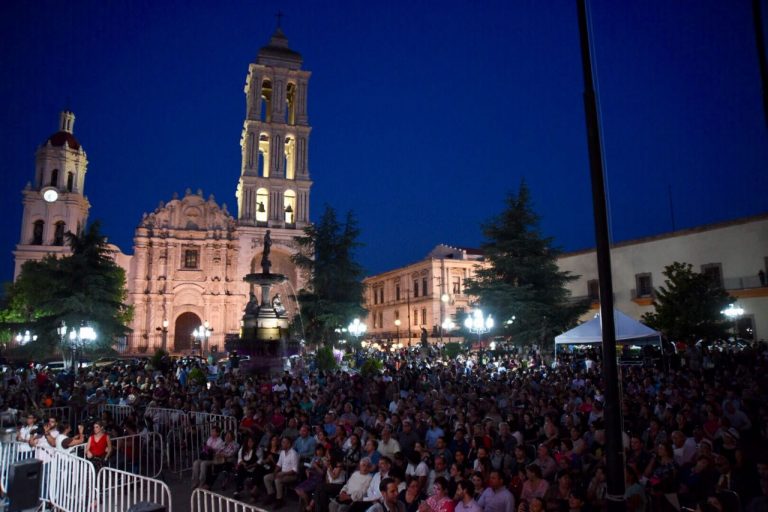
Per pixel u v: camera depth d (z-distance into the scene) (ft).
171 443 48.11
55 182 228.43
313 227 139.03
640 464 32.99
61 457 32.22
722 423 36.78
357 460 36.63
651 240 155.63
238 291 214.69
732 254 139.54
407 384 74.84
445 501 27.35
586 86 19.61
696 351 88.17
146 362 129.18
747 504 27.86
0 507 31.48
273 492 36.91
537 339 112.98
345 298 135.23
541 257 118.42
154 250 211.20
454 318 129.29
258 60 232.32
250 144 225.56
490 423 40.73
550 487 28.43
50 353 128.47
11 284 213.46
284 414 49.67
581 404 49.67
